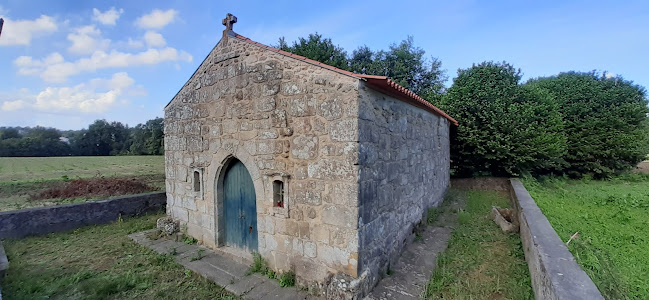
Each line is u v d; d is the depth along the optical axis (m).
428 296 4.51
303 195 4.99
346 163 4.49
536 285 3.96
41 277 5.30
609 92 15.12
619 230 5.96
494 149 12.37
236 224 6.42
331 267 4.71
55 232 7.80
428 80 25.30
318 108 4.79
